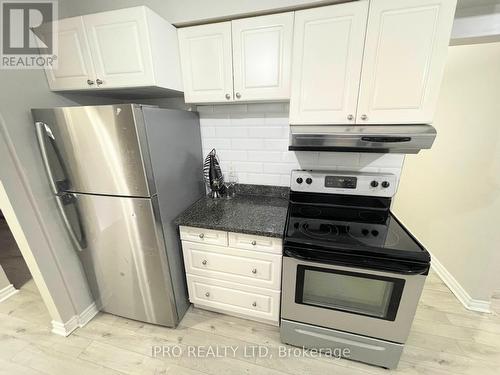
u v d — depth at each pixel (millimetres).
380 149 1488
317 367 1447
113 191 1370
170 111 1479
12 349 1577
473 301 1811
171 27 1435
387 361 1378
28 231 1390
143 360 1499
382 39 1155
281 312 1489
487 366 1425
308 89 1324
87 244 1575
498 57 1622
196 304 1845
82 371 1439
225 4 1369
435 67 1136
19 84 1314
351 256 1181
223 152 1942
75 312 1707
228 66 1449
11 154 1287
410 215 2762
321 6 1248
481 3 1194
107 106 1198
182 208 1681
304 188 1711
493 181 1648
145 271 1547
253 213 1621
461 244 1946
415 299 1184
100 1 1594
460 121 1985
